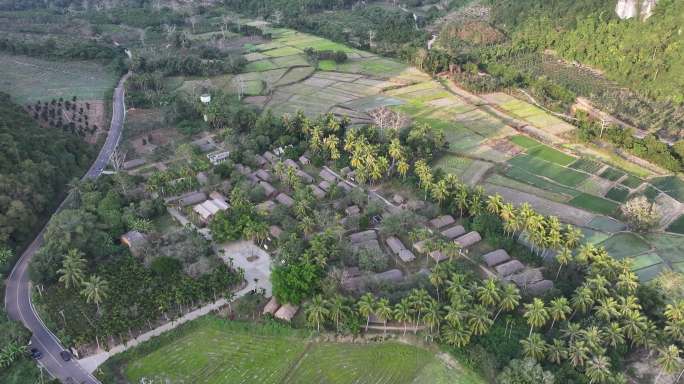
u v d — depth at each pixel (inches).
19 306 5812.0
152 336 5369.1
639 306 5157.5
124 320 5457.7
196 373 5029.5
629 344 5191.9
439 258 6441.9
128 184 7682.1
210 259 6338.6
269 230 6875.0
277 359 5177.2
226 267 6200.8
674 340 5022.1
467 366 5009.8
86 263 6200.8
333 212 7352.4
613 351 4995.1
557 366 4810.5
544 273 6156.5
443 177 7795.3
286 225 6840.6
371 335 5388.8
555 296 5570.9
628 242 6761.8
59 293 5925.2
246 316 5625.0
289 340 5359.3
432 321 5108.3
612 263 5669.3
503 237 6658.5
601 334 4936.0
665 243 6732.3
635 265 6358.3
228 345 5329.7
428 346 5275.6
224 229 6747.1
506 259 6407.5
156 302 5708.7
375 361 5142.7
